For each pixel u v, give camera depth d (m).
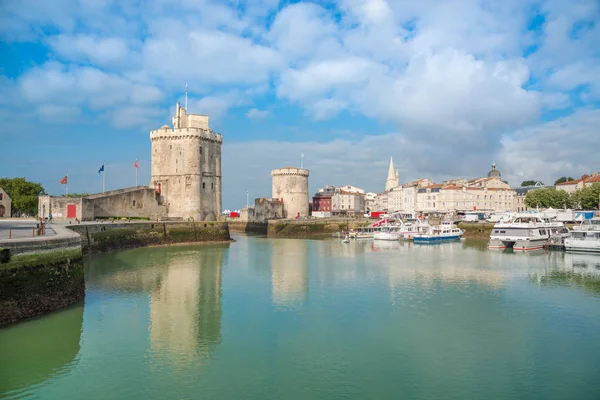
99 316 27.00
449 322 26.58
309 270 44.62
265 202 115.62
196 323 26.08
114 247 57.09
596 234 61.72
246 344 22.83
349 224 107.62
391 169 197.00
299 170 122.75
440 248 69.69
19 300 23.58
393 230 94.19
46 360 20.47
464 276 41.41
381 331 24.91
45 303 25.42
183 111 82.75
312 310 29.02
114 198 69.25
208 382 18.61
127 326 25.30
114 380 18.70
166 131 78.38
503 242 68.12
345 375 19.36
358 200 175.00
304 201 124.25
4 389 17.84
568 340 23.53
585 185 127.12
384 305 30.36
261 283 37.44
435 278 40.28
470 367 20.19
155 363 20.38
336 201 170.38
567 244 62.84
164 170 78.69
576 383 18.66
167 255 54.91
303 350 22.06
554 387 18.31
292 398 17.36
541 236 67.62
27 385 18.19
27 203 95.06
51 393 17.59
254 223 112.06
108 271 41.91
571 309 29.42
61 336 23.39
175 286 35.72
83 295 30.02
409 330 25.08
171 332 24.45
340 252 62.56
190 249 63.00
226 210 146.12
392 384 18.55
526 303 31.00
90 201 64.12
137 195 73.19
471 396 17.59
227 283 37.31
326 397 17.45
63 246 27.50
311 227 105.62
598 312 28.70
